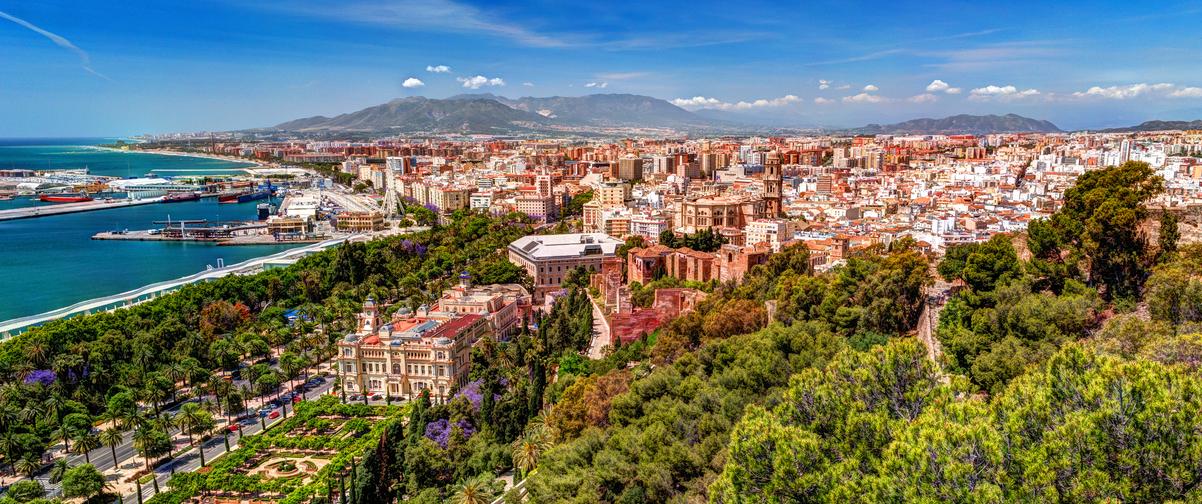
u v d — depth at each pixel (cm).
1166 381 8331
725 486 10288
